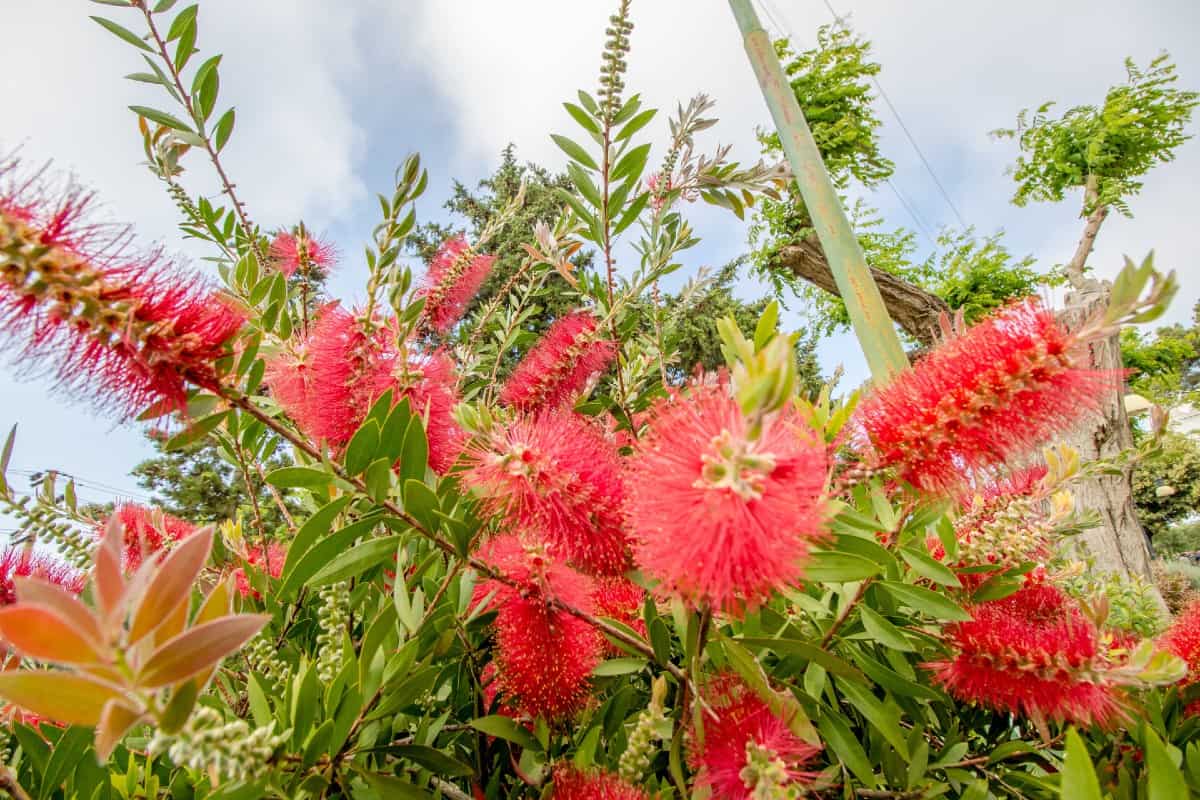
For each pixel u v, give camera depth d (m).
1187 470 13.46
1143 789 1.08
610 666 1.15
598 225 1.55
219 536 1.61
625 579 1.06
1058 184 9.39
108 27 1.42
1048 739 1.18
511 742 1.19
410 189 1.13
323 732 0.82
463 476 1.13
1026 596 1.43
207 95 1.53
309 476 1.04
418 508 1.04
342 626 1.14
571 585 1.08
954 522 1.42
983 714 1.44
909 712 1.25
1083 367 0.87
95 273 0.78
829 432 0.94
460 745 1.30
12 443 1.28
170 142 1.73
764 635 1.14
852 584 1.23
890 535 1.14
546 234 1.80
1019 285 9.41
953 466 0.94
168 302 0.87
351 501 1.11
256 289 1.34
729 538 0.71
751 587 0.74
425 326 1.72
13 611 0.47
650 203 1.82
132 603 0.54
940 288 9.88
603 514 0.95
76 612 0.50
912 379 1.00
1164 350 9.34
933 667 1.18
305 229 1.78
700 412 0.81
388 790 0.90
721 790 0.90
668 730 1.02
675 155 1.77
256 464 1.65
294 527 1.77
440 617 1.10
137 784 1.06
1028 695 1.08
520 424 1.08
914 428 0.93
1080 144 8.91
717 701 0.98
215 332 0.92
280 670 1.32
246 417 1.32
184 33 1.49
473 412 1.04
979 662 1.10
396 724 1.12
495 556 1.13
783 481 0.72
